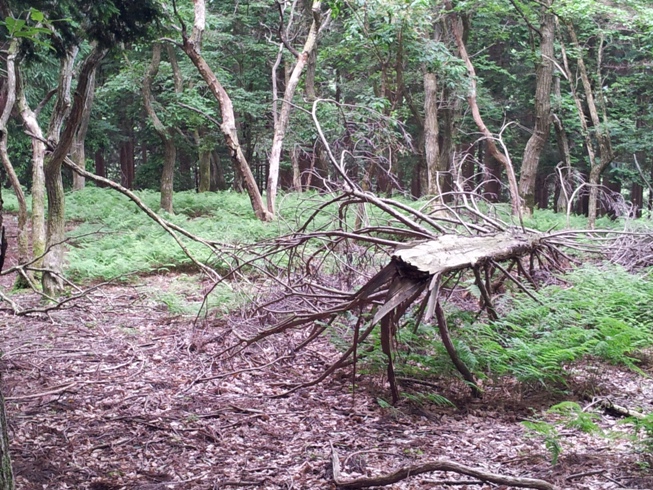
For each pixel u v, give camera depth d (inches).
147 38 349.1
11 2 297.1
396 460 167.6
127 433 185.2
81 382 231.8
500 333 236.8
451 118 904.9
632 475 153.6
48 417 196.1
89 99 855.7
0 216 125.9
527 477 150.7
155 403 211.6
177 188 1327.5
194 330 297.0
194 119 796.0
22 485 148.2
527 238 234.5
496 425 194.5
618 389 224.8
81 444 176.4
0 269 128.8
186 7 773.3
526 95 1064.2
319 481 155.5
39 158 436.1
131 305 362.3
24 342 284.5
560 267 289.1
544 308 240.4
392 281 165.6
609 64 956.0
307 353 270.1
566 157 852.6
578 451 171.8
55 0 301.0
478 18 853.8
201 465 164.9
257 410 206.2
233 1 963.3
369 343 232.1
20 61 400.8
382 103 548.7
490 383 230.1
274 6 944.3
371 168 434.9
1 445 95.6
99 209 772.0
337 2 492.1
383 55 653.3
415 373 225.9
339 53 689.0
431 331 221.3
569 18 689.6
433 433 187.9
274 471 161.3
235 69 1050.1
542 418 199.2
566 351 208.4
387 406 200.5
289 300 303.4
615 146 844.6
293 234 272.5
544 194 1195.9
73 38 331.6
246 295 313.0
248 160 1136.2
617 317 257.0
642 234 331.6
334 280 320.2
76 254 484.7
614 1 693.3
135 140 1466.5
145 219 675.4
